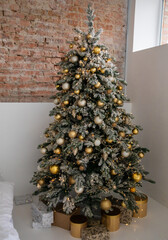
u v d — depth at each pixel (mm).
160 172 2311
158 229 1930
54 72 2660
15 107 2207
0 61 2441
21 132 2260
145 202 2074
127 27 2922
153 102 2367
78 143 1717
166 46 2178
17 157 2277
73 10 2648
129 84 2752
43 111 2316
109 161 1776
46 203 2006
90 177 1762
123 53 2979
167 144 2209
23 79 2549
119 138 1872
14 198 2293
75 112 1733
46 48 2592
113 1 2820
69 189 1901
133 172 1922
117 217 1873
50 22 2570
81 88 1735
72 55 1825
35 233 1842
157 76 2301
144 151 2078
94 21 2766
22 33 2479
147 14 2691
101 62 1744
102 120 1762
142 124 2543
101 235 1711
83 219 1848
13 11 2418
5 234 1291
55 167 1842
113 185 1805
